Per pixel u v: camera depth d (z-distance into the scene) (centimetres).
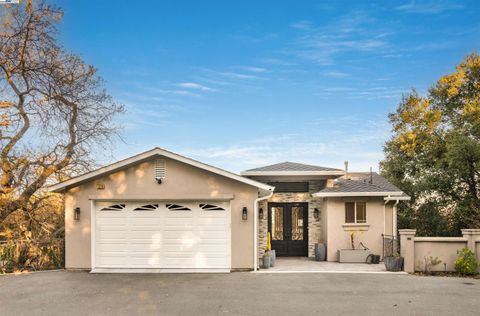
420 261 1410
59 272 1392
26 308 921
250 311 888
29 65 1962
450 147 2503
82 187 1445
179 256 1430
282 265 1578
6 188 1906
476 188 2614
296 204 1870
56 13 1958
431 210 2742
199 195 1424
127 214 1445
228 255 1423
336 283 1200
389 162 3108
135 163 1434
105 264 1435
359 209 1761
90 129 2152
